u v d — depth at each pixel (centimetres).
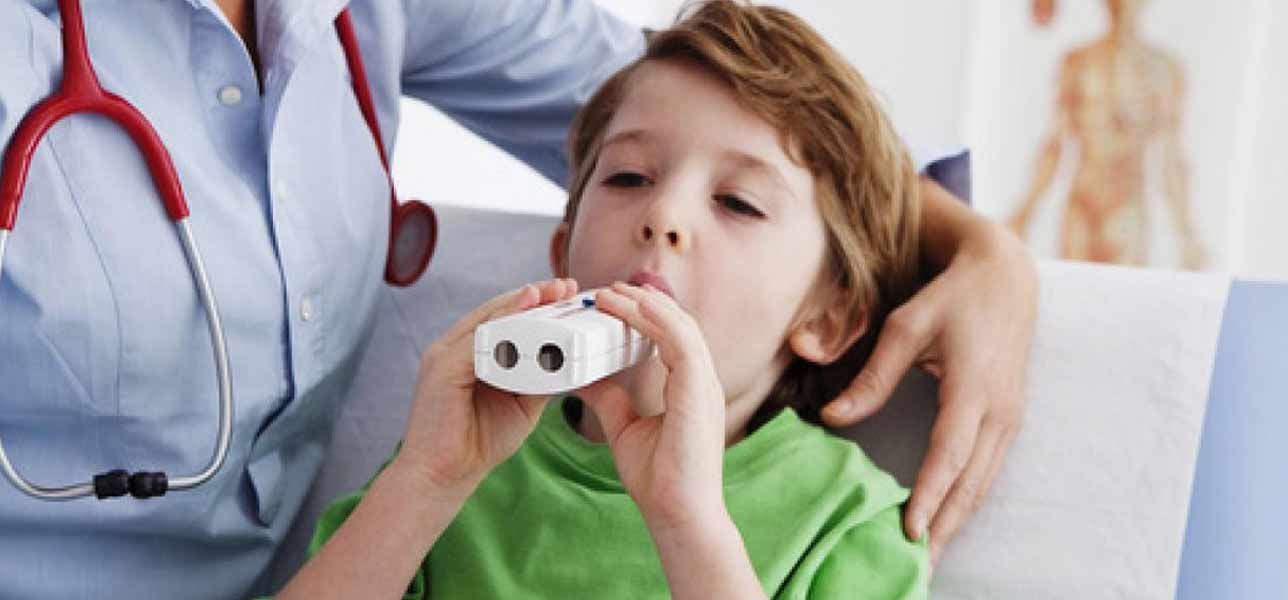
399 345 151
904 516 122
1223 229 306
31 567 108
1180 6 307
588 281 122
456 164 271
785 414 129
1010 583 124
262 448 120
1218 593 124
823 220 129
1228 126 304
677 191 121
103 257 102
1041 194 322
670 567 98
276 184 114
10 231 96
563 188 165
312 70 119
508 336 91
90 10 107
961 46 318
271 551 127
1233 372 132
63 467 107
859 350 137
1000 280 131
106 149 104
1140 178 313
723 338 122
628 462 101
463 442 102
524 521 121
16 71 99
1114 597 121
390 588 104
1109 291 137
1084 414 129
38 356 101
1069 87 316
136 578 114
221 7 116
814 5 325
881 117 135
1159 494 125
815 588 115
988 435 126
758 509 120
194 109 113
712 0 139
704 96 125
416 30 140
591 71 154
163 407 108
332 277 121
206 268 108
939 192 148
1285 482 127
